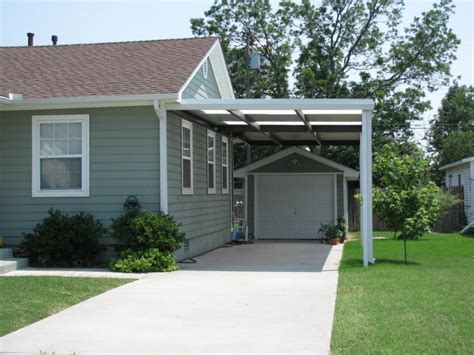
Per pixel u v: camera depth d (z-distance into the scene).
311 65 30.64
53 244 12.27
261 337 6.79
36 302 8.52
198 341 6.66
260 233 21.72
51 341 6.69
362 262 13.40
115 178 12.98
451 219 25.33
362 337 6.55
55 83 13.68
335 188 21.34
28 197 13.26
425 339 6.38
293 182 21.66
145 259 11.89
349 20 30.55
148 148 12.88
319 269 12.58
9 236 13.27
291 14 31.11
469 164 26.61
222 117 15.24
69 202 13.12
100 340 6.73
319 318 7.69
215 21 31.73
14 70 14.88
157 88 12.75
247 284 10.41
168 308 8.36
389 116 30.67
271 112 13.79
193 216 15.16
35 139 13.27
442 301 8.37
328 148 30.77
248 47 27.77
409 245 17.55
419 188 13.29
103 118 13.05
